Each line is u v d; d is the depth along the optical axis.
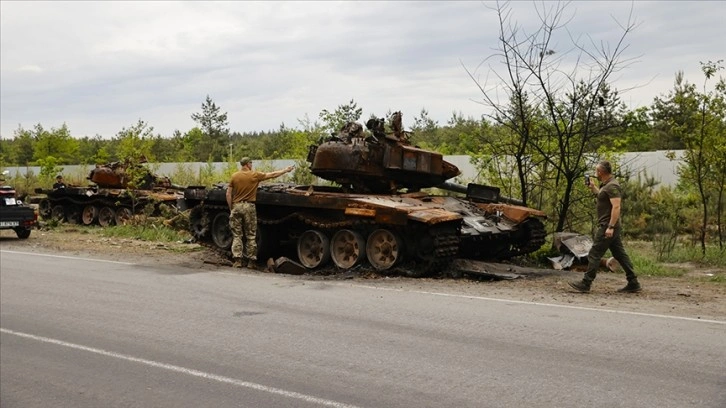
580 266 13.34
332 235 13.17
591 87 14.99
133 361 6.93
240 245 13.71
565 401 5.41
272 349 7.16
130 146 25.48
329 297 10.00
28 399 5.98
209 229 15.38
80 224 26.05
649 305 9.26
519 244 14.25
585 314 8.57
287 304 9.48
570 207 16.48
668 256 14.61
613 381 5.86
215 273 12.79
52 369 6.77
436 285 11.22
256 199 14.05
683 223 19.03
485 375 6.11
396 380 6.04
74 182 34.66
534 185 16.16
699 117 14.99
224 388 6.02
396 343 7.25
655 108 16.41
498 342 7.20
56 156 49.66
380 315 8.65
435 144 35.03
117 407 5.70
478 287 10.96
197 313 8.96
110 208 24.98
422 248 12.30
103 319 8.72
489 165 16.84
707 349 6.79
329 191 14.88
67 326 8.39
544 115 15.73
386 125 14.84
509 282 11.55
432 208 12.47
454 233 12.34
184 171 34.41
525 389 5.71
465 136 23.81
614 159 16.11
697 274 12.71
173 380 6.30
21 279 11.91
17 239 19.73
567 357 6.60
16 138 62.03
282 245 14.85
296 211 13.88
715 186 15.51
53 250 16.77
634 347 6.90
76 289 10.87
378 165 13.95
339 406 5.47
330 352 6.98
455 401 5.49
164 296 10.22
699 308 9.03
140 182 24.91
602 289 10.73
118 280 11.79
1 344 7.66
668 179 25.45
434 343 7.22
